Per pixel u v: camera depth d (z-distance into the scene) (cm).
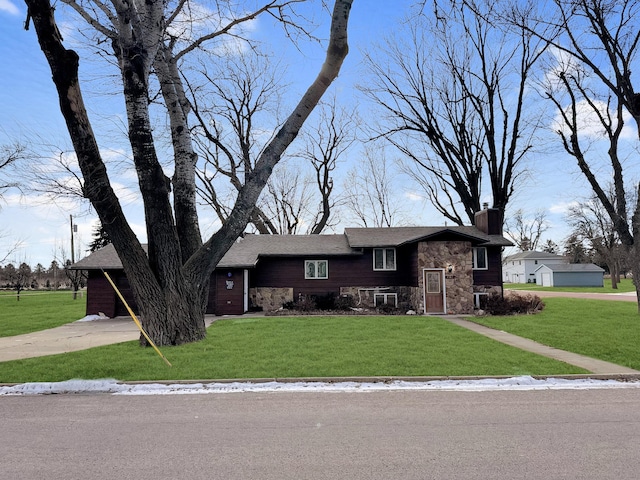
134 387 795
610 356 1013
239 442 512
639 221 2058
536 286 6506
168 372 877
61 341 1381
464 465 438
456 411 634
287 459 459
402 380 823
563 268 6369
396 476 414
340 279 2497
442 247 2192
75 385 791
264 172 1251
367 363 940
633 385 792
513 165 2927
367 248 2505
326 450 484
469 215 3112
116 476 420
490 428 555
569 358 1002
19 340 1423
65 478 416
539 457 457
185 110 1405
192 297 1218
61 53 1005
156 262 1184
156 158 1191
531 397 713
